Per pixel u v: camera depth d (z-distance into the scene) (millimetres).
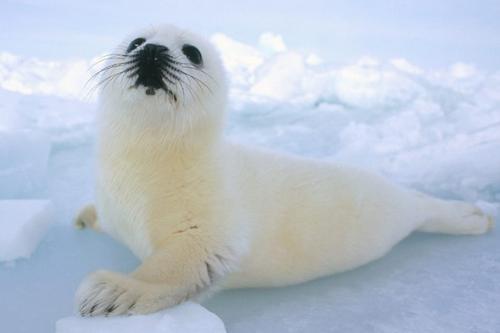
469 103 6742
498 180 4262
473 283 2748
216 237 2332
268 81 7656
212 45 2797
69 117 5719
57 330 1934
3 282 2592
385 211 2953
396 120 6090
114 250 3020
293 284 2715
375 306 2490
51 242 3107
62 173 4484
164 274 2168
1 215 2990
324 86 7512
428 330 2268
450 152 4945
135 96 2299
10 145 4242
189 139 2443
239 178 2594
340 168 2963
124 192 2510
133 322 1917
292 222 2619
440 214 3316
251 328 2256
